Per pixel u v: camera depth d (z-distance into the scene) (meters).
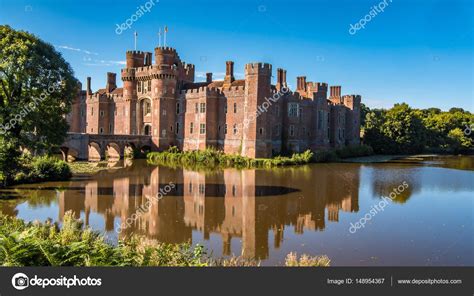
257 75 62.94
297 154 63.16
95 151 67.69
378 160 71.44
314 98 74.19
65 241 16.58
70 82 32.34
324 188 38.19
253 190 36.53
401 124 92.88
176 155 63.97
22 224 19.11
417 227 24.02
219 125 70.12
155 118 73.06
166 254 14.91
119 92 85.38
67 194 32.41
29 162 39.81
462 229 23.44
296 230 23.36
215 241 21.17
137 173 47.56
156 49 73.44
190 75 83.12
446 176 47.81
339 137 82.69
